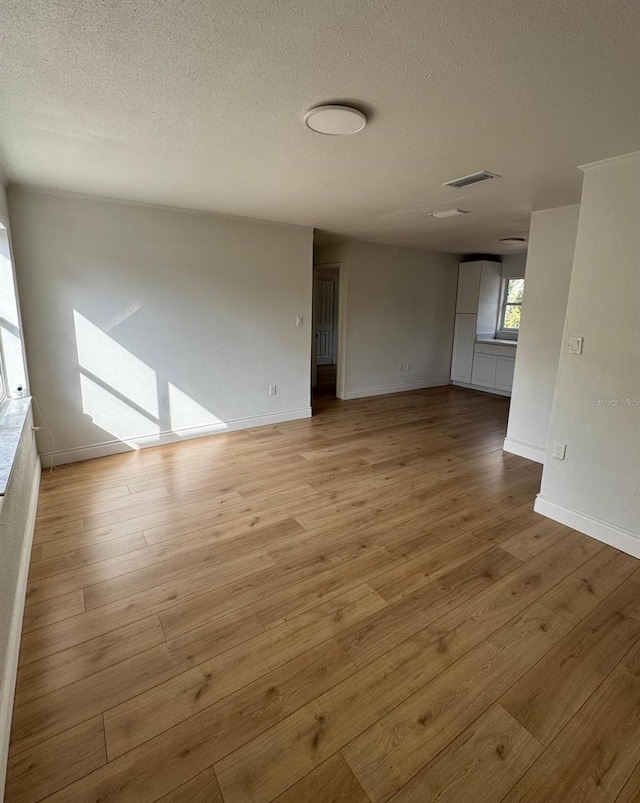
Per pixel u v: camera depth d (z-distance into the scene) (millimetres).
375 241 6082
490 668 1707
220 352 4539
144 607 2020
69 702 1526
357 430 4953
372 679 1648
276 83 1684
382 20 1300
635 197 2354
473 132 2127
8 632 1585
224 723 1464
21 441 2271
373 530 2750
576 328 2680
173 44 1431
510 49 1441
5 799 1223
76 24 1318
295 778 1298
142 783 1275
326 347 9602
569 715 1513
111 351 3861
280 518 2889
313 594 2131
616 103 1793
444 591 2166
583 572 2334
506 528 2793
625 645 1832
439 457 4117
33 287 3406
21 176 2977
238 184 3123
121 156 2535
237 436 4645
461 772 1322
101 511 2943
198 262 4203
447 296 7465
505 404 6348
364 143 2295
